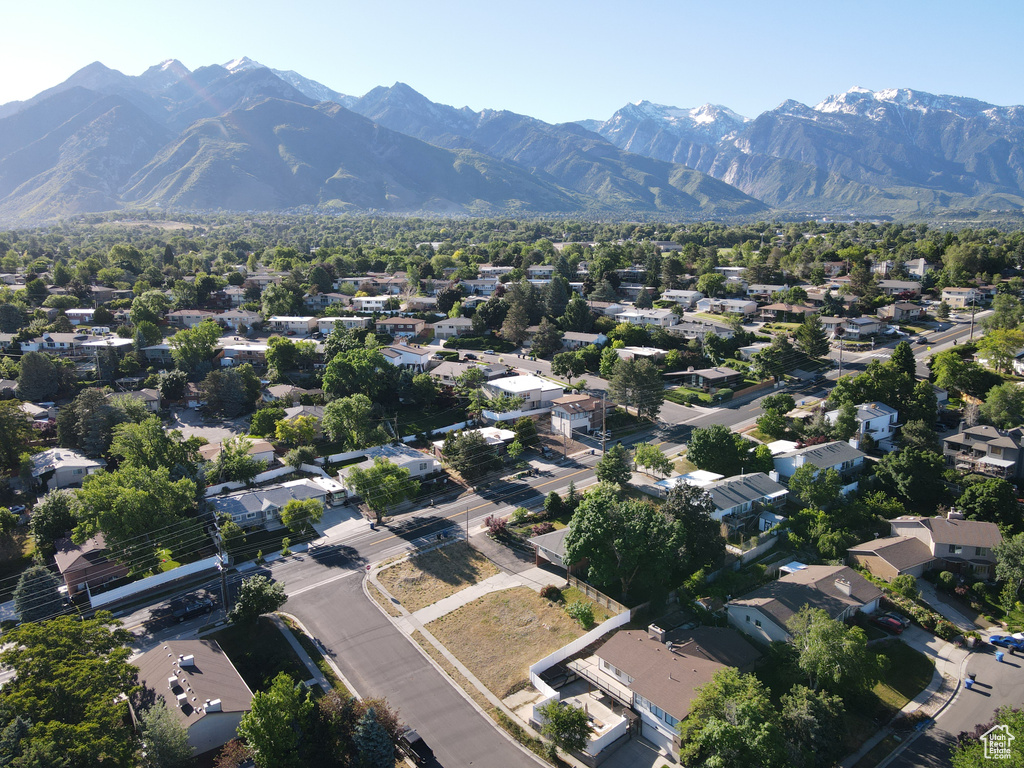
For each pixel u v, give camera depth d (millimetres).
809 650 46500
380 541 66062
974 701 48312
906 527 66938
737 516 68625
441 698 45562
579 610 53406
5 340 127750
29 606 54688
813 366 117688
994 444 76875
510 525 68188
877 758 43125
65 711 37938
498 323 143125
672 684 44031
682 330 133875
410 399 101062
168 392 108312
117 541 58750
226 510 68312
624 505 58781
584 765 40750
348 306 159375
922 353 121312
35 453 87125
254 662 48500
